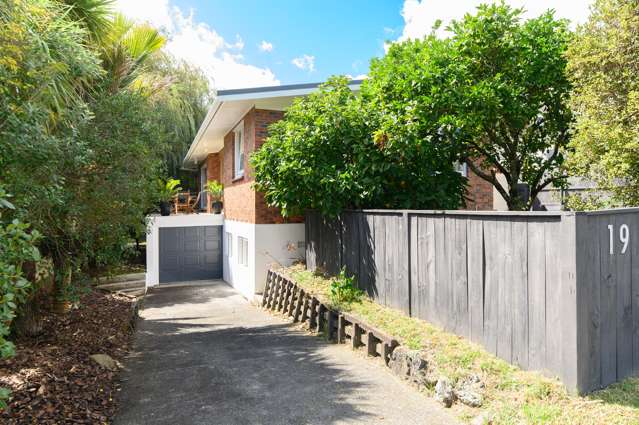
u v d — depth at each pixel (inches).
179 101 707.4
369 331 195.6
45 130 163.5
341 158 290.7
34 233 95.2
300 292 284.2
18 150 140.4
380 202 277.3
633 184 206.2
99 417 138.8
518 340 144.4
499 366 145.4
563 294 126.6
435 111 255.1
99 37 250.8
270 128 329.7
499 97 245.8
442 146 277.3
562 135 279.0
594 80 206.4
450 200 272.5
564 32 257.1
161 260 550.0
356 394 154.6
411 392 154.6
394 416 136.6
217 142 599.2
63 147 173.5
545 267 133.8
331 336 233.1
